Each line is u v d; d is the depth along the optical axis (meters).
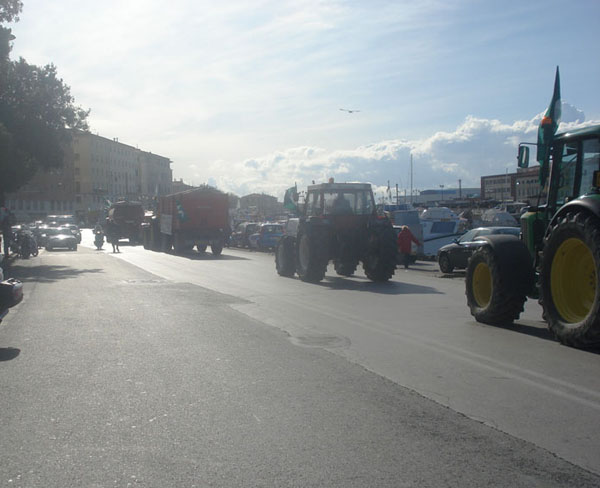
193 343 9.22
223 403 6.11
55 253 42.69
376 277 18.80
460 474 4.36
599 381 6.88
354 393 6.46
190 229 37.38
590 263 8.55
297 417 5.66
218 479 4.29
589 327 8.16
